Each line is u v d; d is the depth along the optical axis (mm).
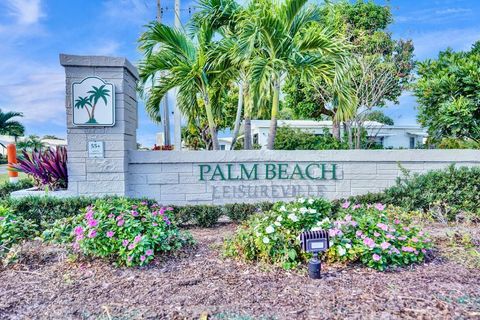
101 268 3092
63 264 3195
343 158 6109
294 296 2514
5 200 4535
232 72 7262
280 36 6297
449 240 3834
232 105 13016
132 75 5934
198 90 7312
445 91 7000
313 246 2814
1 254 3246
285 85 10664
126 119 5543
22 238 3621
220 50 6668
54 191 5336
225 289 2643
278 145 8734
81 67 5281
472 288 2635
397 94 12195
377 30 13305
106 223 3211
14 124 31250
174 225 3781
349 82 6695
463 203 4992
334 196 6098
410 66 12039
